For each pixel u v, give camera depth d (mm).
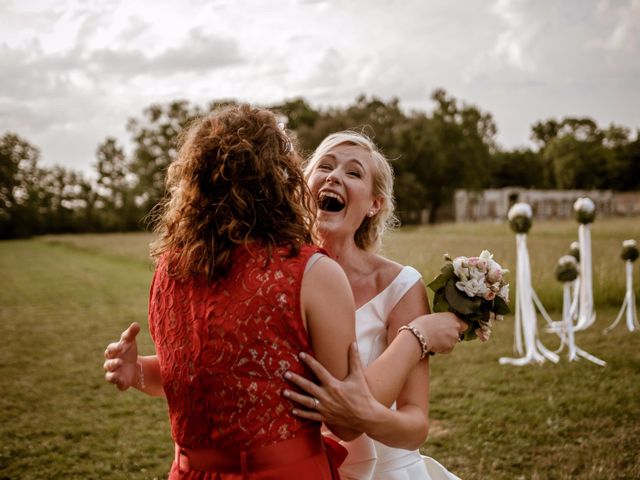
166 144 59594
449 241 15883
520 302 6672
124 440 4453
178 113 59906
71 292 13703
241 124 1344
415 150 47500
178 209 1346
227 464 1264
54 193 66250
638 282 9266
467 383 5496
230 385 1231
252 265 1257
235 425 1237
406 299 1911
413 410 1490
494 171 66500
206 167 1306
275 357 1229
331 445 1554
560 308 8961
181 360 1302
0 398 5516
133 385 1646
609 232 18266
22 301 12305
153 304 1438
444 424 4473
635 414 4484
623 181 56562
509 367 6020
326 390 1245
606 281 9250
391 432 1351
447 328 1563
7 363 6895
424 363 1582
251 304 1230
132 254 22938
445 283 1668
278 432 1235
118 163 68250
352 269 1994
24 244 44406
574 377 5574
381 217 2102
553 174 63500
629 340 6988
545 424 4355
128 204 63094
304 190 1381
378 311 1915
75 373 6410
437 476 2162
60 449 4281
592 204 7605
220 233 1259
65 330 9016
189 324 1301
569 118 72500
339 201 1968
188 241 1305
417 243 15180
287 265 1254
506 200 47750
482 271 1638
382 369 1401
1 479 3803
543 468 3633
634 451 3807
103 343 8016
